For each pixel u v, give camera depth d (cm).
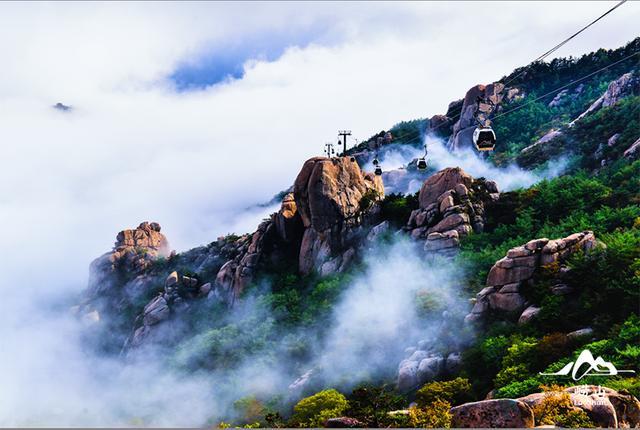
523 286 9681
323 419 7862
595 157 19088
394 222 15362
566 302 9125
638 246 9569
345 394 10056
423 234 13862
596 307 8700
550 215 13650
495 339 8750
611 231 11888
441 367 9119
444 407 4541
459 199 14012
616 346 7481
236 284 16625
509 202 14238
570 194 13825
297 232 17238
